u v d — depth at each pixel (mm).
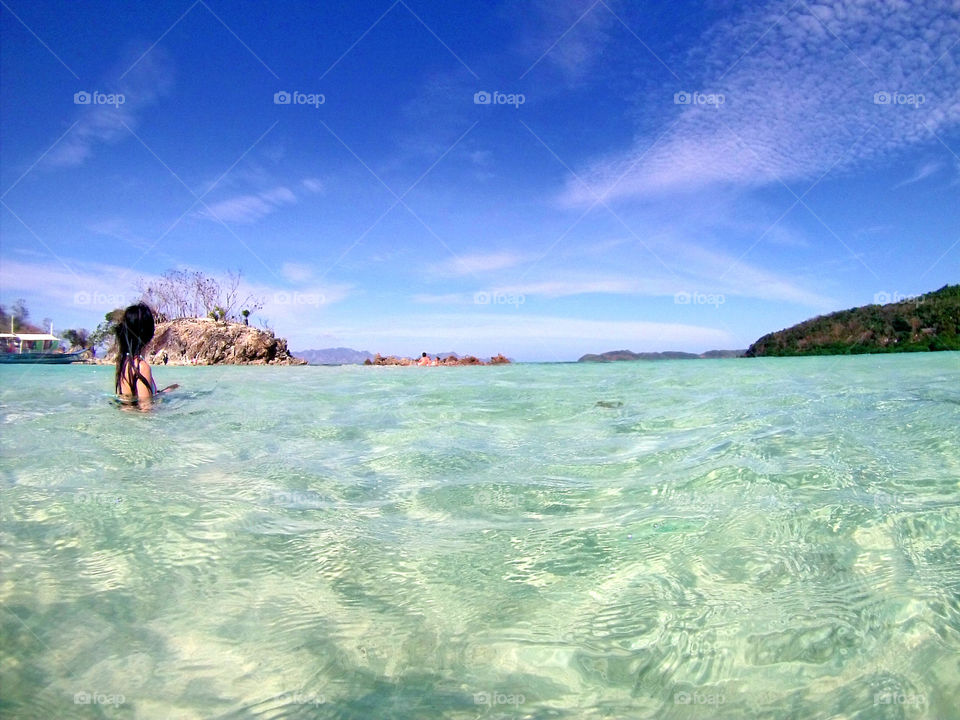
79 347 33562
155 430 3967
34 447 3271
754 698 1147
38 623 1382
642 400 5715
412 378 10469
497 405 5570
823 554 1753
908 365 11039
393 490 2529
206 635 1349
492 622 1426
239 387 7762
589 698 1151
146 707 1099
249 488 2506
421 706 1121
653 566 1710
